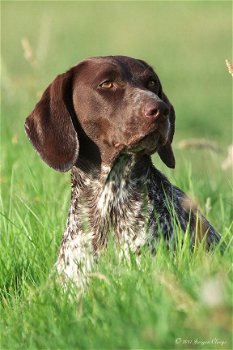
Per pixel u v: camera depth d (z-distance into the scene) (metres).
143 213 10.75
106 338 7.87
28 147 16.81
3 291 11.04
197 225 10.59
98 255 10.70
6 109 20.61
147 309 8.12
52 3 78.12
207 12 69.31
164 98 11.51
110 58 11.20
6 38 56.81
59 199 13.82
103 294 9.02
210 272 8.84
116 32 60.06
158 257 9.80
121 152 10.73
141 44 54.59
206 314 7.59
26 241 11.93
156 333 7.48
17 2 79.12
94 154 11.06
